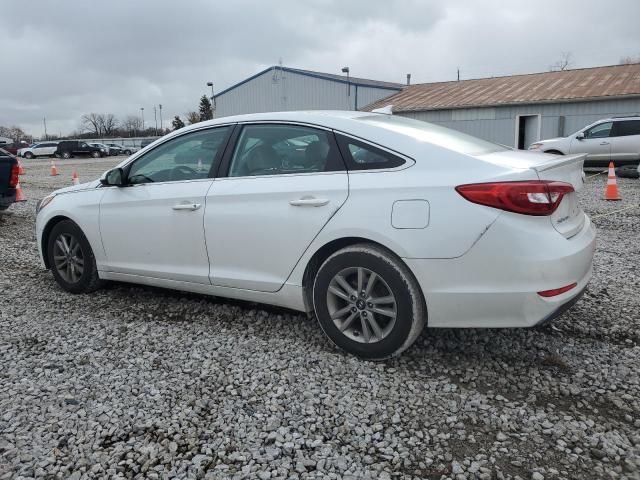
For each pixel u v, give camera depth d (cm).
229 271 377
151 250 416
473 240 287
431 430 259
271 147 366
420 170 309
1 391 300
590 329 371
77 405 285
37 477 228
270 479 226
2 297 470
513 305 287
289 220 342
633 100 2008
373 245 318
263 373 318
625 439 249
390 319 319
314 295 341
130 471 232
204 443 251
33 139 9669
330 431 259
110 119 10675
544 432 256
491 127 2316
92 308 438
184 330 387
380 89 3186
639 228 750
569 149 1666
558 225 299
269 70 3553
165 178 418
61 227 473
